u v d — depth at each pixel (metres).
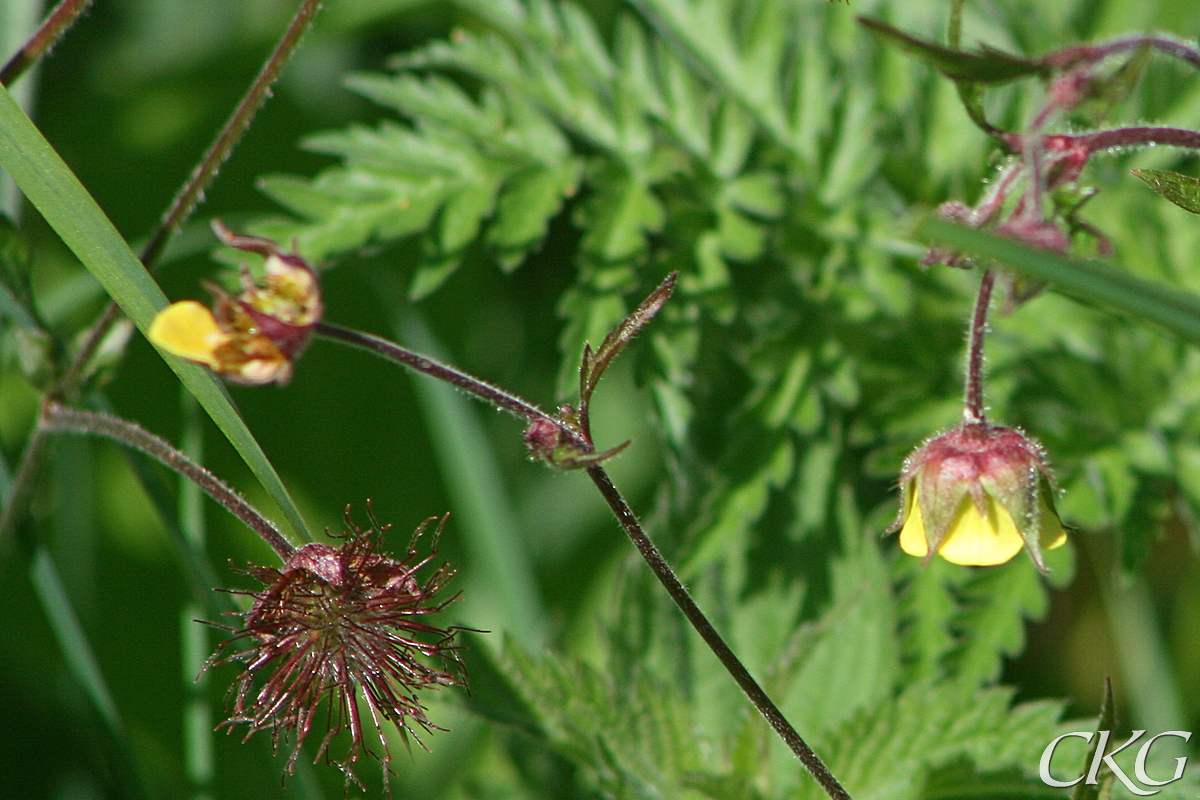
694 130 0.71
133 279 0.64
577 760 0.67
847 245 0.70
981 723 0.66
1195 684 0.71
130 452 0.67
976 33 0.71
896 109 0.71
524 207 0.69
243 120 0.65
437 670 0.66
